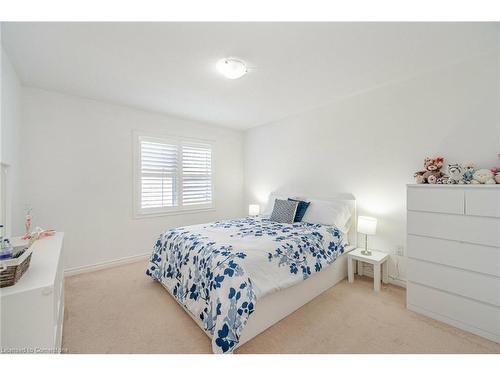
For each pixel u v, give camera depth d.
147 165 3.48
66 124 2.79
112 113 3.14
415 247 2.01
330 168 3.22
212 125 4.30
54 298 1.17
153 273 2.52
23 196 2.52
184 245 2.18
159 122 3.60
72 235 2.84
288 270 1.93
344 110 3.03
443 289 1.85
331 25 1.58
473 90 2.03
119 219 3.20
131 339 1.66
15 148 2.25
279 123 3.98
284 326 1.81
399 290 2.44
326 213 2.90
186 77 2.37
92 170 2.98
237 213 4.73
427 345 1.59
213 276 1.65
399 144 2.52
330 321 1.88
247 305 1.49
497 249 1.61
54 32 1.64
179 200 3.84
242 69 2.12
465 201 1.74
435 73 2.24
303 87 2.66
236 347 1.56
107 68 2.18
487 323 1.65
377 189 2.72
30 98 2.56
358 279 2.73
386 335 1.70
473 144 2.03
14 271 1.07
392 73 2.32
